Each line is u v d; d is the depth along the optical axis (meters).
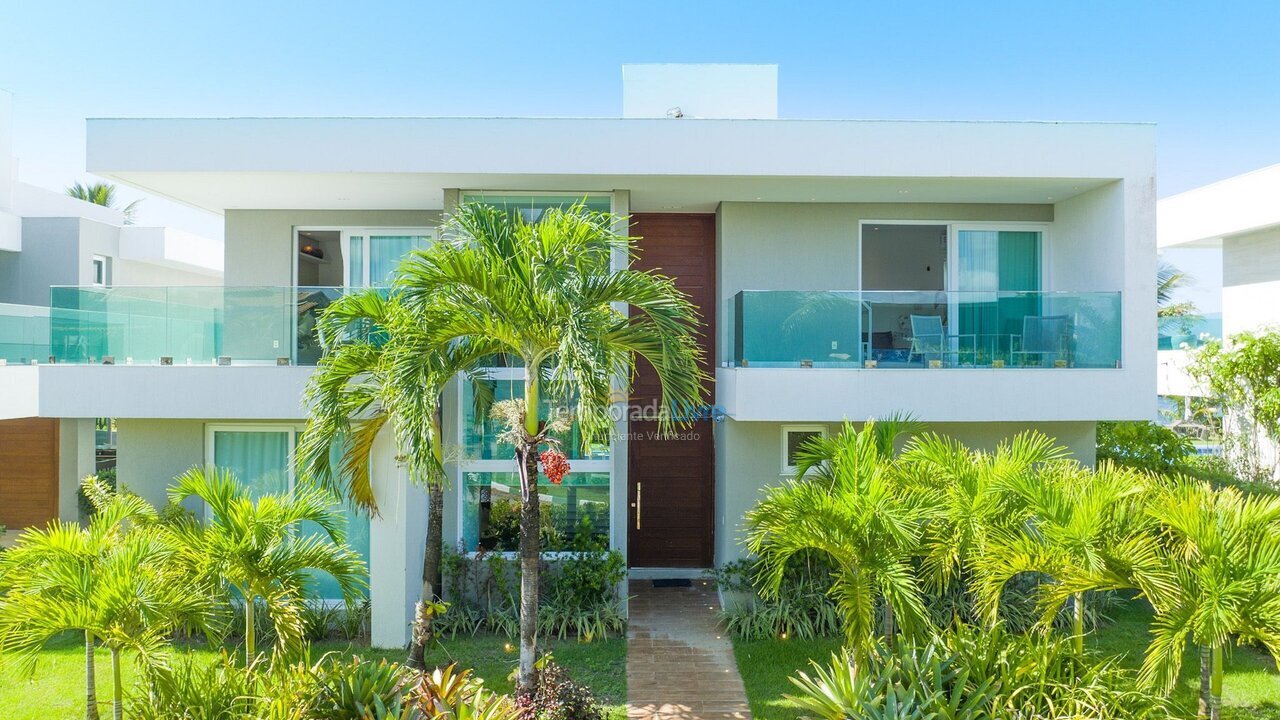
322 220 10.80
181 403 8.59
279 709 5.21
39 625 5.20
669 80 12.23
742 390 8.82
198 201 10.32
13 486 14.22
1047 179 9.14
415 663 7.40
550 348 6.66
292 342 8.59
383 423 7.87
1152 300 8.93
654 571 11.30
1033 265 10.79
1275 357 12.97
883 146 9.06
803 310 8.88
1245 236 15.66
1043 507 5.98
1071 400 8.85
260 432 9.65
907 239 10.74
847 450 6.39
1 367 10.95
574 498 9.92
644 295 6.59
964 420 8.83
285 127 8.83
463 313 6.39
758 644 8.61
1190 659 7.94
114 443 16.89
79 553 5.65
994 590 6.38
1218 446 14.84
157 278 19.89
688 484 11.40
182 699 5.29
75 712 6.77
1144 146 9.05
